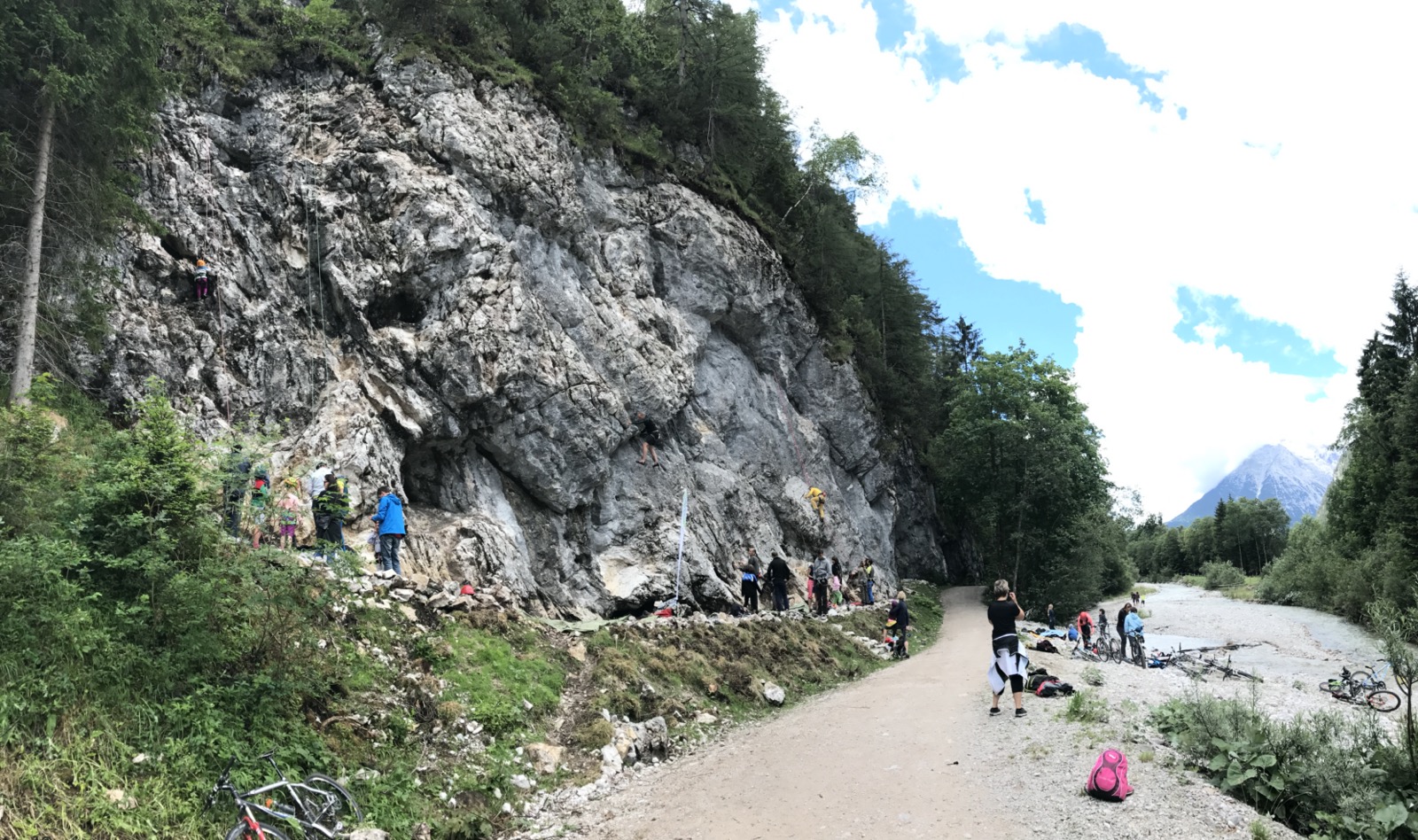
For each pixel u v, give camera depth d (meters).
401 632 10.91
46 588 7.36
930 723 12.35
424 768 8.88
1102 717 11.89
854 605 28.30
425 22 23.92
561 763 10.22
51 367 14.99
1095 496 43.91
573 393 22.06
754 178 37.06
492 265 21.33
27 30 13.41
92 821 6.05
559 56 27.00
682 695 13.71
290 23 23.47
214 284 18.59
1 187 14.25
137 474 8.19
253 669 8.34
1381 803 9.16
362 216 20.64
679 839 8.07
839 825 8.19
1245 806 8.95
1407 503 37.50
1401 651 10.43
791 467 32.44
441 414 19.77
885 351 49.03
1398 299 55.34
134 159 18.38
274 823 6.80
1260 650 30.84
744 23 35.84
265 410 18.36
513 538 20.09
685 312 29.33
